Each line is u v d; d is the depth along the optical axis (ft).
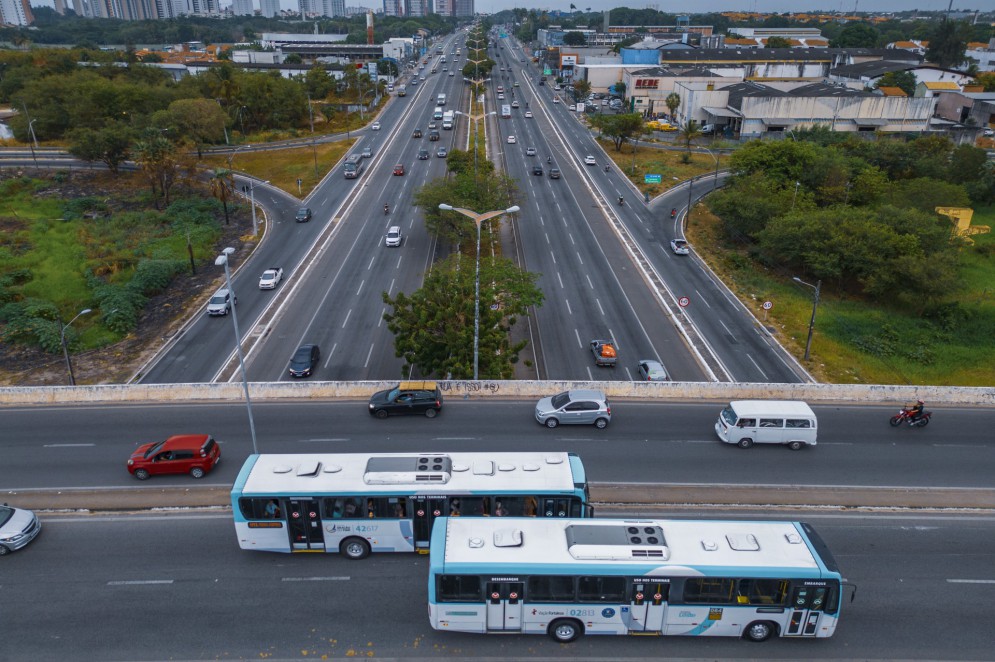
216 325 192.34
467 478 85.35
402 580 82.94
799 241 224.33
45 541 91.35
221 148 383.24
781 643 73.56
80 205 293.84
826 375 168.45
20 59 523.70
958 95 444.14
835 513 99.14
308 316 195.21
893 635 74.64
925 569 85.92
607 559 70.44
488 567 70.03
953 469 112.37
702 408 133.90
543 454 90.79
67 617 76.95
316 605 78.64
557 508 84.12
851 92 407.03
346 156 368.89
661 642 73.87
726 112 419.54
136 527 94.43
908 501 102.27
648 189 321.32
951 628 75.77
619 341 181.88
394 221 273.33
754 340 185.57
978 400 138.00
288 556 87.81
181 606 78.59
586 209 293.23
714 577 69.87
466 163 283.18
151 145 286.87
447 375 149.28
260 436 121.49
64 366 176.86
